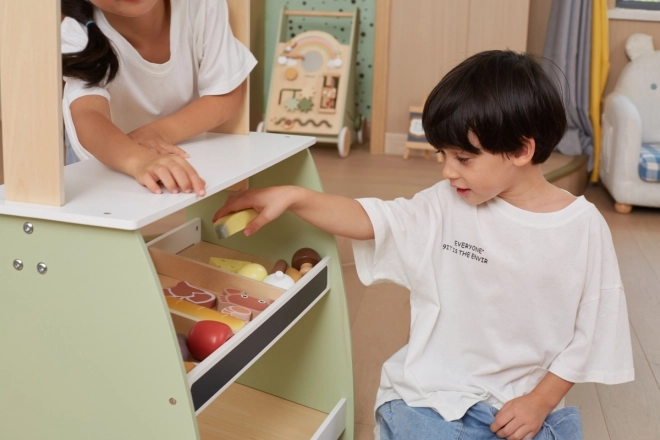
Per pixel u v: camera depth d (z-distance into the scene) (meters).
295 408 1.39
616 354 1.04
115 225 0.77
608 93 3.50
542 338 1.06
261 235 1.34
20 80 0.81
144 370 0.82
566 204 1.04
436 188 1.11
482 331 1.07
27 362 0.88
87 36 1.12
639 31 3.40
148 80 1.27
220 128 1.34
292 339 1.37
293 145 1.22
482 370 1.08
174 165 0.90
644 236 2.72
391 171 3.03
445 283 1.09
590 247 1.03
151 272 0.79
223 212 1.12
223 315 1.00
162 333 0.80
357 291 2.10
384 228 1.09
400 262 1.12
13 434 0.92
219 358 0.90
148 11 1.16
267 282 1.16
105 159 1.00
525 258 1.03
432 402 1.06
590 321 1.04
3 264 0.86
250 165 1.05
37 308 0.86
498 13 3.17
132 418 0.85
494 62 0.96
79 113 1.07
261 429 1.32
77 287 0.83
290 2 3.54
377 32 3.27
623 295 1.05
